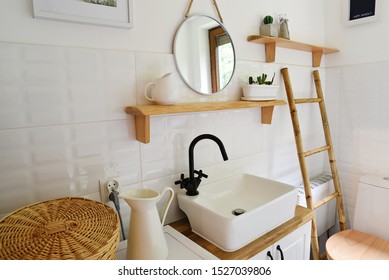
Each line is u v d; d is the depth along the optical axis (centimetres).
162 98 101
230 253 94
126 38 100
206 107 110
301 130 188
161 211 117
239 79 142
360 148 188
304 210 128
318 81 186
